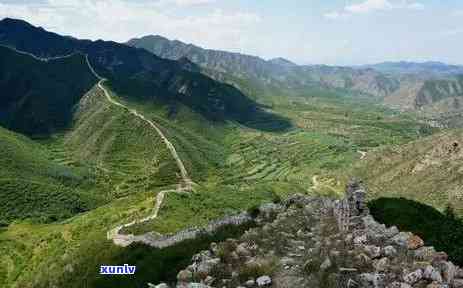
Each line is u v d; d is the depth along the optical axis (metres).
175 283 27.97
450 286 20.42
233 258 28.59
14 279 116.50
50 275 76.25
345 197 33.75
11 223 185.88
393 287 20.56
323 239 30.61
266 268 25.81
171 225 85.88
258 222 41.84
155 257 36.19
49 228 156.25
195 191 162.12
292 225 36.28
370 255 24.62
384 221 33.44
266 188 195.62
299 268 25.56
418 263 22.30
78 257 70.88
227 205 147.00
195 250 35.34
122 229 80.31
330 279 22.64
